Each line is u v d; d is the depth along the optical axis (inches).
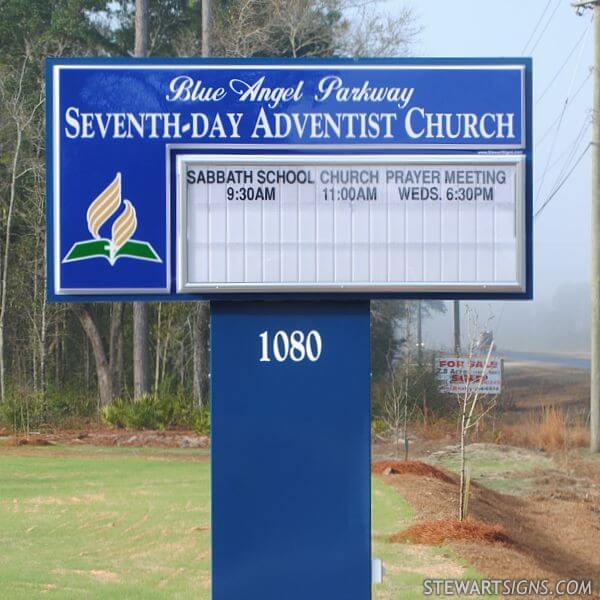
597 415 1065.5
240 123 393.7
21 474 800.3
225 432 383.2
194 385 1414.9
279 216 391.2
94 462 890.7
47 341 1676.9
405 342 1606.8
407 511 597.9
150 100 392.8
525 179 393.1
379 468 767.7
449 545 512.1
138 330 1358.3
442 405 1268.5
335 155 393.7
